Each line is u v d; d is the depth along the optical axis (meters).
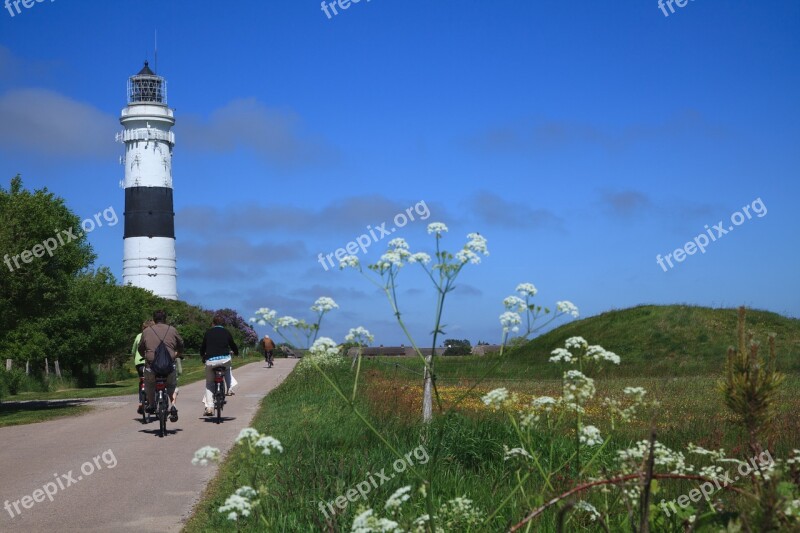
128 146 91.12
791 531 4.22
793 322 48.53
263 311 5.17
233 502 4.85
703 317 48.78
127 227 91.00
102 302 45.94
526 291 5.20
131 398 28.20
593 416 12.93
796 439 9.55
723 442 9.52
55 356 43.50
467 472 8.99
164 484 10.29
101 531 7.98
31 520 8.50
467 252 5.17
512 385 26.61
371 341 5.24
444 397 18.47
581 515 6.20
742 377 4.92
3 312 24.70
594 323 51.47
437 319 5.23
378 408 14.41
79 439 15.20
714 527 4.73
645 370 41.16
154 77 92.69
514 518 6.13
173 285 92.56
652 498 5.89
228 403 22.64
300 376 27.09
